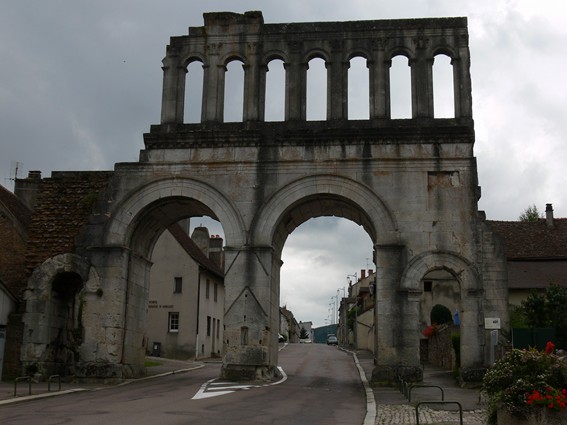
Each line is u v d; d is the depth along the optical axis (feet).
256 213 90.99
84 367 87.66
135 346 94.94
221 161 93.09
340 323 377.30
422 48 93.97
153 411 54.34
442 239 88.33
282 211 90.79
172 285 166.20
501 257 87.45
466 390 80.23
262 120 94.53
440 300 157.79
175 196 92.99
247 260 89.76
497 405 42.39
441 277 158.81
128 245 92.84
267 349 87.92
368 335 222.89
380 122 92.32
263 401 63.77
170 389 76.64
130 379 90.74
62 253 93.56
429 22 94.73
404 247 88.22
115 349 88.33
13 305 91.76
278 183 91.76
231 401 63.05
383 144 91.50
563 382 42.32
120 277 90.63
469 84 92.53
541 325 98.02
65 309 95.61
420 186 90.02
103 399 65.62
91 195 95.35
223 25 97.76
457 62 93.20
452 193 89.61
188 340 162.50
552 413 40.45
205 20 98.22
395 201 89.81
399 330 85.81
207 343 175.11
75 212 95.45
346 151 91.66
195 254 174.09
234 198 91.86
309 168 91.76
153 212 95.91
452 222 88.74
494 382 43.73
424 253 87.97
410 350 84.99
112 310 89.61
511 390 41.88
